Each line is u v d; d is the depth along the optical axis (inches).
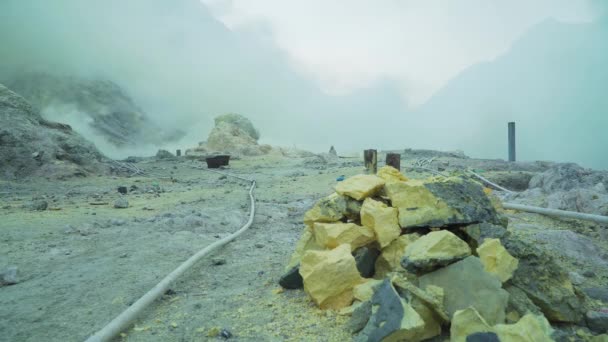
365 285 130.9
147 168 992.2
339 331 117.3
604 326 117.5
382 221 146.6
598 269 181.5
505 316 109.1
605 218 239.5
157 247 223.5
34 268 189.9
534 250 129.0
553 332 96.3
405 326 96.8
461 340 93.7
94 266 189.5
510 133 872.3
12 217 328.8
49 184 625.0
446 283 115.6
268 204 403.2
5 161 681.6
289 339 114.3
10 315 136.2
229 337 117.3
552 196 308.3
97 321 131.0
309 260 140.4
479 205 147.1
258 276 177.3
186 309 140.2
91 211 368.2
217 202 421.7
